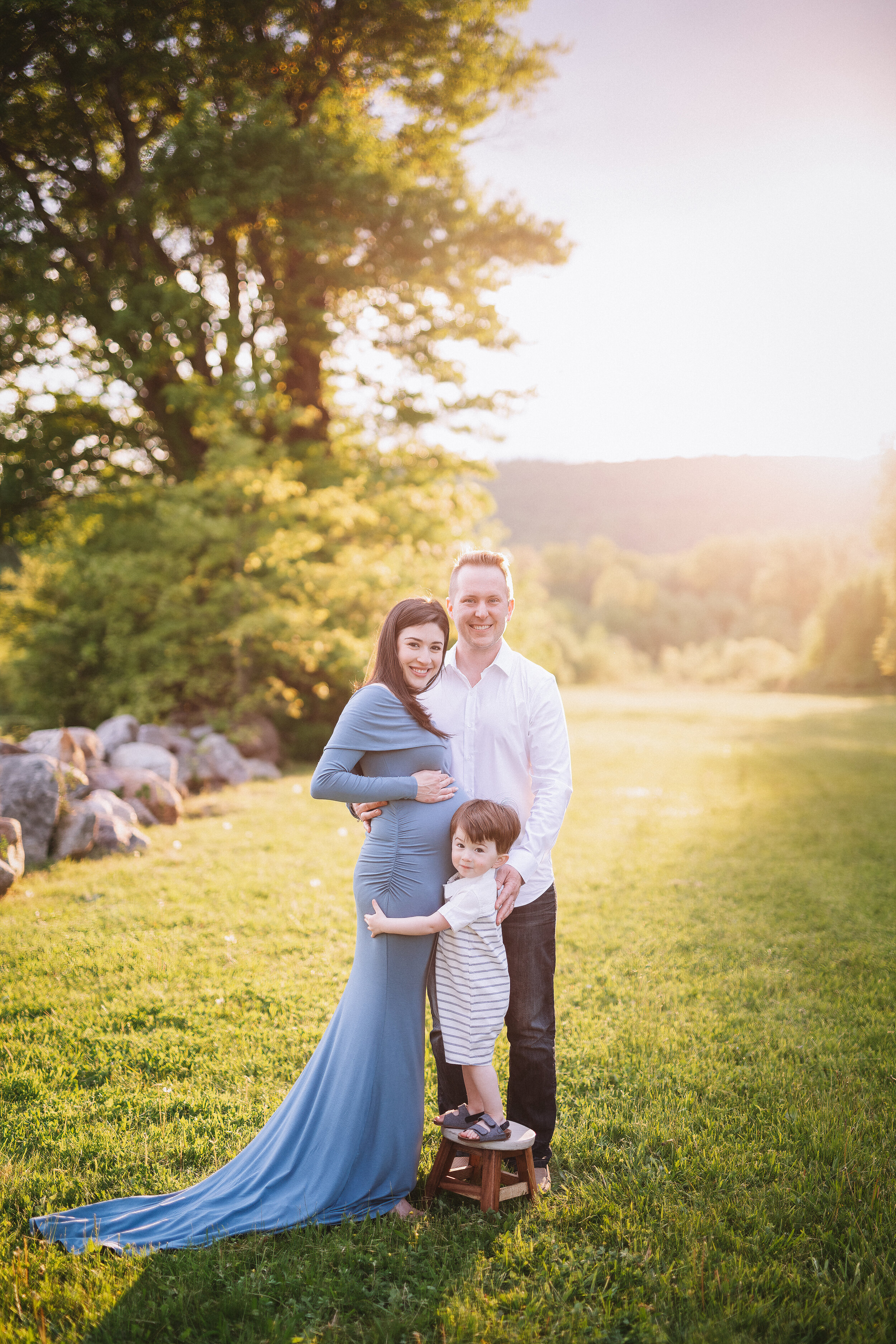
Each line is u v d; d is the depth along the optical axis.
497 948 2.75
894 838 9.48
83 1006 4.33
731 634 85.38
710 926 6.13
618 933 5.94
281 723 14.32
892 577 34.44
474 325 15.72
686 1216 2.73
